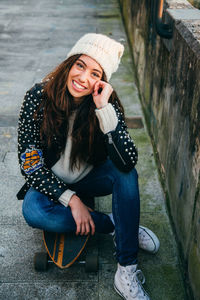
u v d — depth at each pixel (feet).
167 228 8.38
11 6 26.81
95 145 6.54
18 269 7.29
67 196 6.49
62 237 7.13
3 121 12.47
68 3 28.04
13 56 17.84
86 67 5.82
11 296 6.78
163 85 9.75
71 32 21.56
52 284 7.00
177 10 8.84
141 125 12.53
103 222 7.08
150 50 12.10
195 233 6.46
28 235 8.07
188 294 6.75
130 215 6.48
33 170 6.42
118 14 25.46
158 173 10.16
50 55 18.10
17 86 14.96
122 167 6.40
